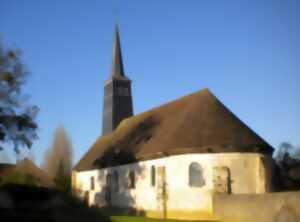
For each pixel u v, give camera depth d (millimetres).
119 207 41875
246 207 28750
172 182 34781
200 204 33188
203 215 32938
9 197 28531
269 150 35094
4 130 32531
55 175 58438
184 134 35406
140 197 38594
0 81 32281
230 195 30625
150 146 38438
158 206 35469
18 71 32906
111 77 57469
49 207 28391
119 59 59156
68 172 59375
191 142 34312
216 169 33219
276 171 35906
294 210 24141
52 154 60750
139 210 38500
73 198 32656
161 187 35312
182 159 34344
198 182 33625
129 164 40781
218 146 33500
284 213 24969
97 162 47438
